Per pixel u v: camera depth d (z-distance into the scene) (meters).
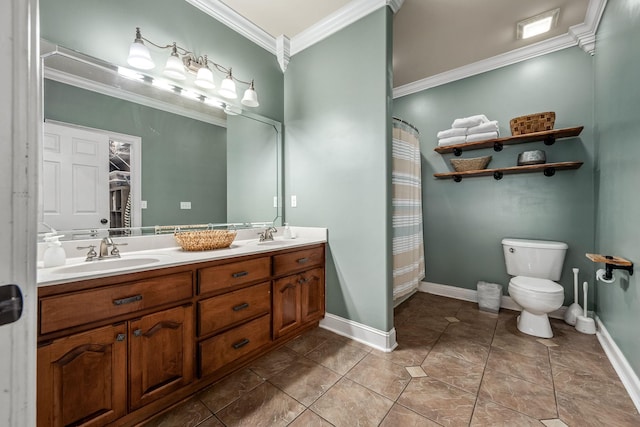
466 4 2.00
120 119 1.56
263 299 1.73
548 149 2.44
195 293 1.38
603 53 1.95
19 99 0.42
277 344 1.88
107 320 1.09
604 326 1.94
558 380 1.52
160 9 1.71
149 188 1.69
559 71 2.39
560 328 2.19
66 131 1.37
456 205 2.96
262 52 2.36
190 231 1.89
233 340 1.56
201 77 1.79
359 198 2.03
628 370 1.45
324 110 2.24
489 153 2.75
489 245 2.77
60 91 1.35
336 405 1.34
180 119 1.84
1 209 0.41
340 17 2.09
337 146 2.15
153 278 1.22
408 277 2.50
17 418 0.43
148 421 1.23
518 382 1.50
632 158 1.44
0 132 0.40
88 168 1.45
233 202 2.16
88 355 1.04
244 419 1.25
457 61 2.74
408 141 2.55
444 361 1.72
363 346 1.93
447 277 3.04
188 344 1.35
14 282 0.42
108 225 1.52
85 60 1.42
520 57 2.55
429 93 3.12
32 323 0.45
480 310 2.60
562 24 2.22
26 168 0.43
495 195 2.72
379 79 1.91
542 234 2.48
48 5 1.31
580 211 2.31
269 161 2.43
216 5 1.98
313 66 2.32
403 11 2.06
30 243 0.44
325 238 2.23
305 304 2.06
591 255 1.67
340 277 2.15
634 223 1.41
